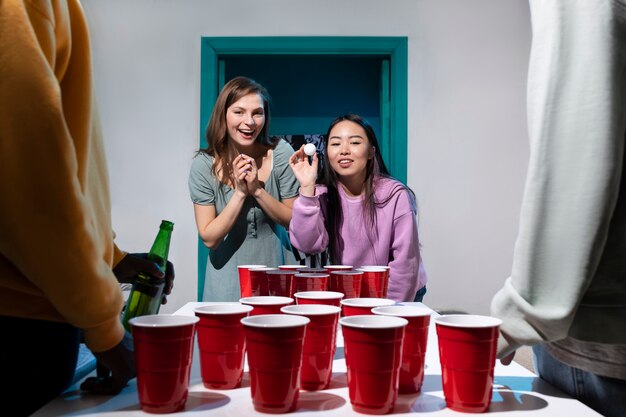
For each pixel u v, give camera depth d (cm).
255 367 63
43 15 62
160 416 63
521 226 69
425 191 301
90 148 76
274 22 302
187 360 64
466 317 69
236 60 365
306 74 366
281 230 215
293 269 128
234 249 207
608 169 64
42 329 72
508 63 304
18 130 58
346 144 172
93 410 66
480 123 303
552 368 83
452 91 303
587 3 66
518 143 303
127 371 72
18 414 70
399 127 300
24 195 59
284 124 364
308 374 73
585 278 65
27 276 63
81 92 71
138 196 300
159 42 302
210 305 77
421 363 73
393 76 303
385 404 63
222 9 303
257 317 67
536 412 66
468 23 304
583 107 65
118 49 302
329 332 73
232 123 204
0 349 69
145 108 301
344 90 366
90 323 65
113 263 87
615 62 65
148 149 301
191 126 302
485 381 64
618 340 71
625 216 70
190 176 216
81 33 71
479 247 301
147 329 62
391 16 303
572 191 65
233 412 64
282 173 214
